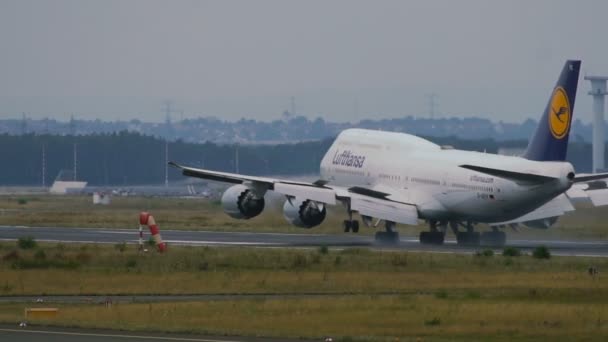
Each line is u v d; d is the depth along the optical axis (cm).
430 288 17688
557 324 13600
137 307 15188
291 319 14075
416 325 13662
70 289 17638
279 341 12412
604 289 16938
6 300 16462
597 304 15362
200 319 14075
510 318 14088
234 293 17250
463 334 13062
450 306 15112
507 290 17212
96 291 17425
